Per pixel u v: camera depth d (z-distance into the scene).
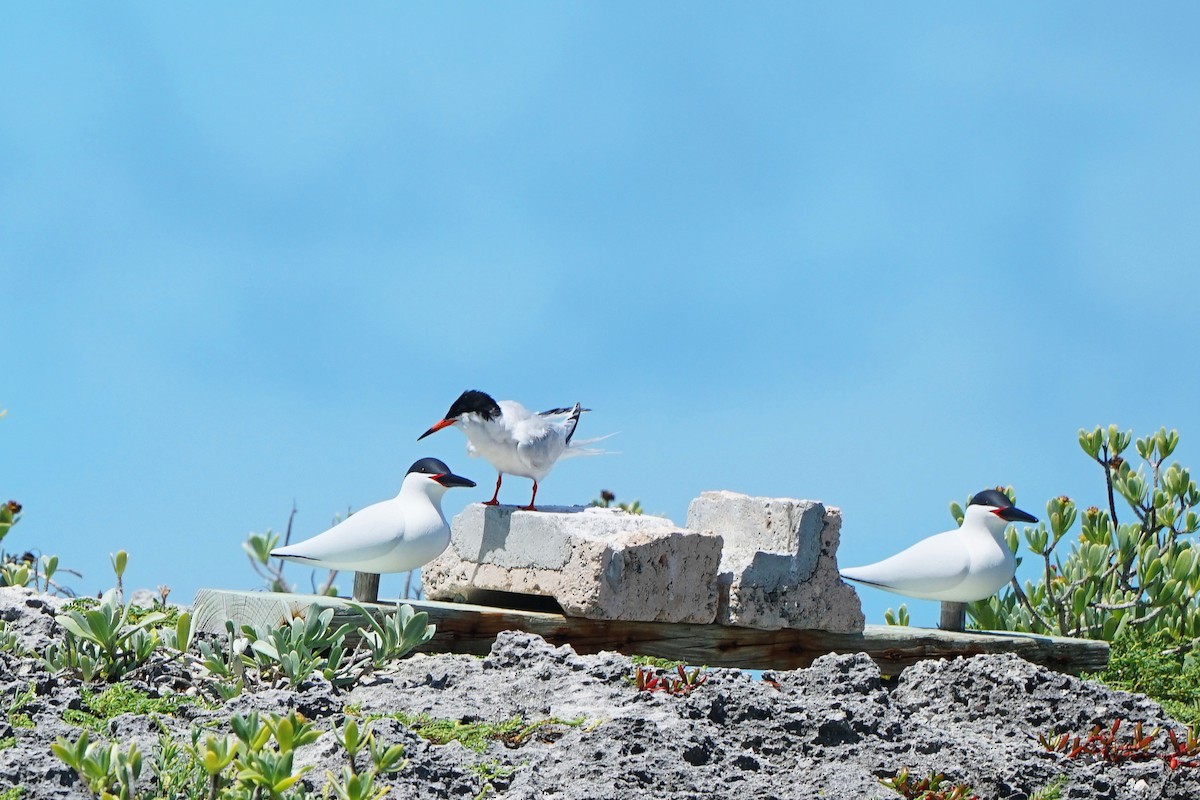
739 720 10.07
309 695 9.91
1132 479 19.38
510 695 10.62
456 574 14.48
